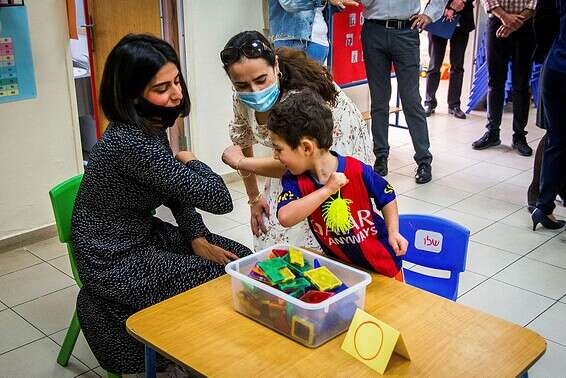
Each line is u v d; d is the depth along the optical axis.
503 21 4.64
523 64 4.83
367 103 5.07
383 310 1.58
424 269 3.26
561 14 3.30
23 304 2.94
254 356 1.41
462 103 6.37
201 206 1.96
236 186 4.50
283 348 1.44
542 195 3.61
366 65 4.47
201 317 1.57
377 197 1.75
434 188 4.37
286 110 1.60
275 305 1.49
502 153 5.10
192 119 4.27
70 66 3.56
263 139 2.22
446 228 2.12
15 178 3.48
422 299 1.64
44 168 3.59
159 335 1.49
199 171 2.02
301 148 1.61
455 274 2.14
